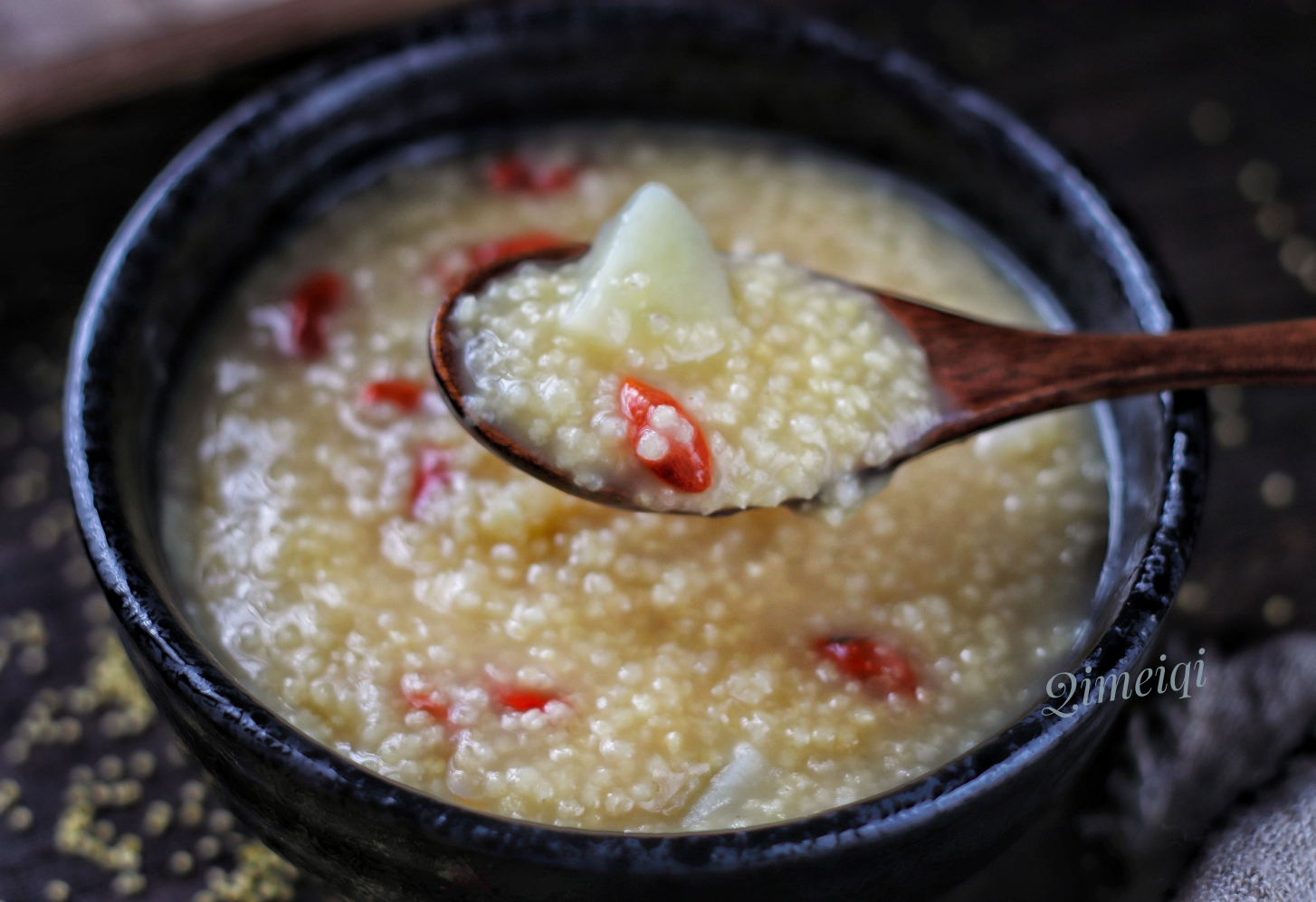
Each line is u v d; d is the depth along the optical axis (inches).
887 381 9.0
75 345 9.0
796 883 7.6
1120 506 9.4
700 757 8.6
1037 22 13.5
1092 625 8.9
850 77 10.6
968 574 9.3
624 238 8.9
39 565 10.9
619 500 8.6
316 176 10.4
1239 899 9.3
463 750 8.6
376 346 10.0
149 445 9.4
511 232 10.6
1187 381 8.9
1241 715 10.2
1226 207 12.5
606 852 7.5
